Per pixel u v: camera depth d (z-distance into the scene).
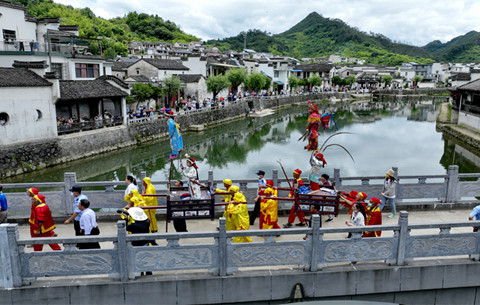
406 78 132.62
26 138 25.62
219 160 32.47
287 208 10.88
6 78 24.48
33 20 36.66
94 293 6.56
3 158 23.45
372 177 11.02
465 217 10.45
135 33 120.75
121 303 6.66
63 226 9.64
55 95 27.31
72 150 28.75
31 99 25.78
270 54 138.00
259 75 69.50
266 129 49.97
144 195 8.62
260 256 6.90
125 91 34.97
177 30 143.25
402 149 35.69
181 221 8.30
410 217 10.44
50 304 6.50
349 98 101.25
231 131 47.81
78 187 7.81
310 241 6.99
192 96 54.53
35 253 6.34
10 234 6.22
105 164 29.69
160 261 6.66
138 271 6.63
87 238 6.39
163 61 57.97
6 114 24.31
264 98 70.69
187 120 45.38
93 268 6.52
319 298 7.14
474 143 34.06
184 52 94.56
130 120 36.53
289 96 80.75
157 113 44.53
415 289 7.36
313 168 9.88
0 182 22.59
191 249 6.70
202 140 41.47
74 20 82.19
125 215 7.91
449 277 7.41
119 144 33.78
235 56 101.44
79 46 44.75
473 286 7.54
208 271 6.89
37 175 24.86
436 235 7.31
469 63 136.62
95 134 31.23
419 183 10.99
